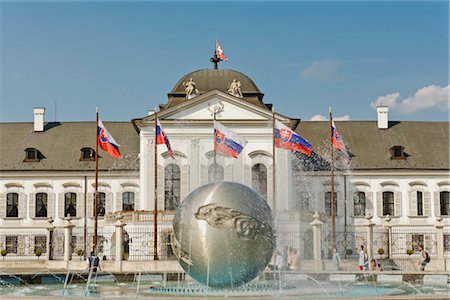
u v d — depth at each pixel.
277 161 62.50
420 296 19.41
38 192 66.50
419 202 67.50
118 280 32.84
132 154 68.12
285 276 32.59
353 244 65.44
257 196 23.64
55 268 48.19
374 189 67.44
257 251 22.88
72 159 67.69
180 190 61.78
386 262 49.59
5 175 66.44
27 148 67.56
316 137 70.81
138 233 55.09
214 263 22.64
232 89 63.72
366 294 26.06
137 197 66.69
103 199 66.69
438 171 67.56
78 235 65.50
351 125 72.62
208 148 62.22
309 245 54.97
